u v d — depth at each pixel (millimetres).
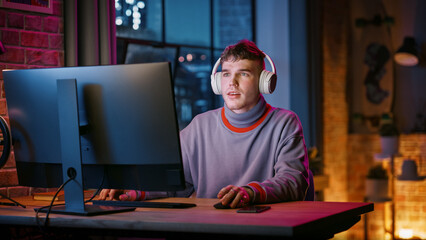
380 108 6203
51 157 1765
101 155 1681
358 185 6195
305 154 2076
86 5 3000
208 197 2209
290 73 5449
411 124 6141
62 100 1670
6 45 2637
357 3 6250
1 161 1920
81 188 1668
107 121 1651
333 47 6055
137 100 1610
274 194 1819
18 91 1794
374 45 6238
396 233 6117
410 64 5969
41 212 1725
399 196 6137
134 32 4324
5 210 1814
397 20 6215
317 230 1551
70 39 2898
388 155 5668
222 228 1392
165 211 1676
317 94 5562
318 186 5039
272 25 5492
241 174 2170
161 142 1611
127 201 1836
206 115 2334
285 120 2131
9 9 2650
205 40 5066
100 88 1645
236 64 2109
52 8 2830
